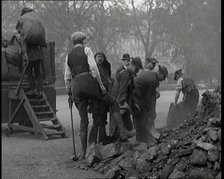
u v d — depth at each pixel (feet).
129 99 20.88
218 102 16.69
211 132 13.79
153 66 21.72
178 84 26.17
